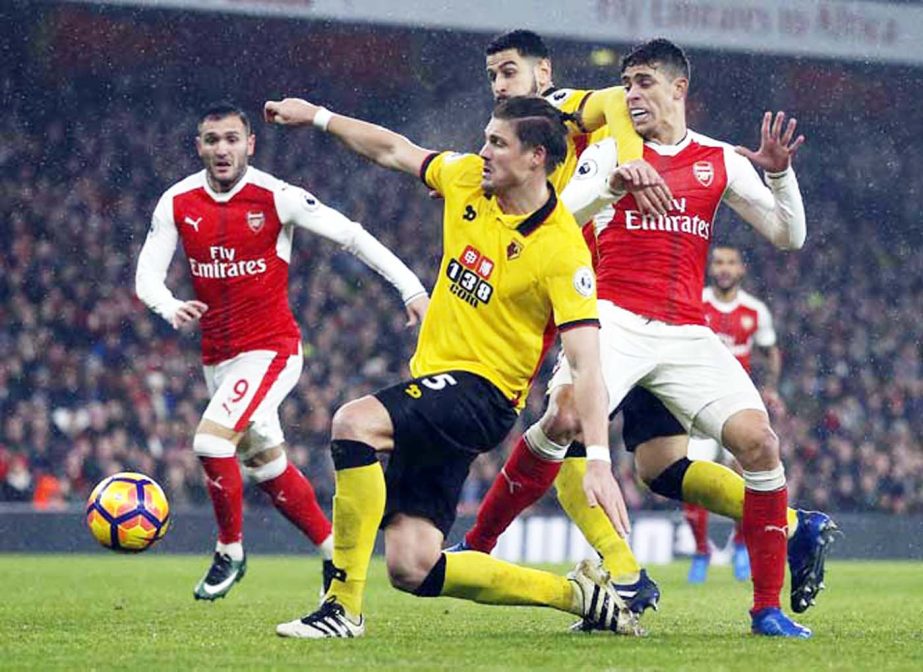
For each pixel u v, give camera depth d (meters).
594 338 18.67
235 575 29.44
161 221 29.05
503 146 18.75
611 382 22.00
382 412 19.02
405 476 19.48
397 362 81.56
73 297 79.50
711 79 84.69
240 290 28.89
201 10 66.69
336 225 28.19
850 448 79.62
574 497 23.22
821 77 85.62
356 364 79.75
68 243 82.56
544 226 19.03
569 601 20.88
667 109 22.56
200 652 18.58
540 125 18.75
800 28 71.75
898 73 85.44
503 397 19.39
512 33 24.77
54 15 78.75
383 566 49.09
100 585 36.50
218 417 28.67
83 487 66.25
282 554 60.78
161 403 71.56
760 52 71.50
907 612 29.02
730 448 21.69
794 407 83.00
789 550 22.31
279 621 24.38
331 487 69.00
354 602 20.02
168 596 32.00
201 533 59.91
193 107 86.31
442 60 83.31
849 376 87.62
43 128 84.19
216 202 28.72
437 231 90.12
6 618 24.95
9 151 83.44
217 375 29.61
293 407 74.25
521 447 22.91
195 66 82.69
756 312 44.47
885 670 17.34
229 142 28.47
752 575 21.73
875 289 91.88
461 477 19.62
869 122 89.38
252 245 28.80
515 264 19.03
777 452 21.38
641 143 22.06
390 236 88.81
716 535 58.81
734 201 23.11
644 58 22.56
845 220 92.81
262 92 85.19
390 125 86.06
